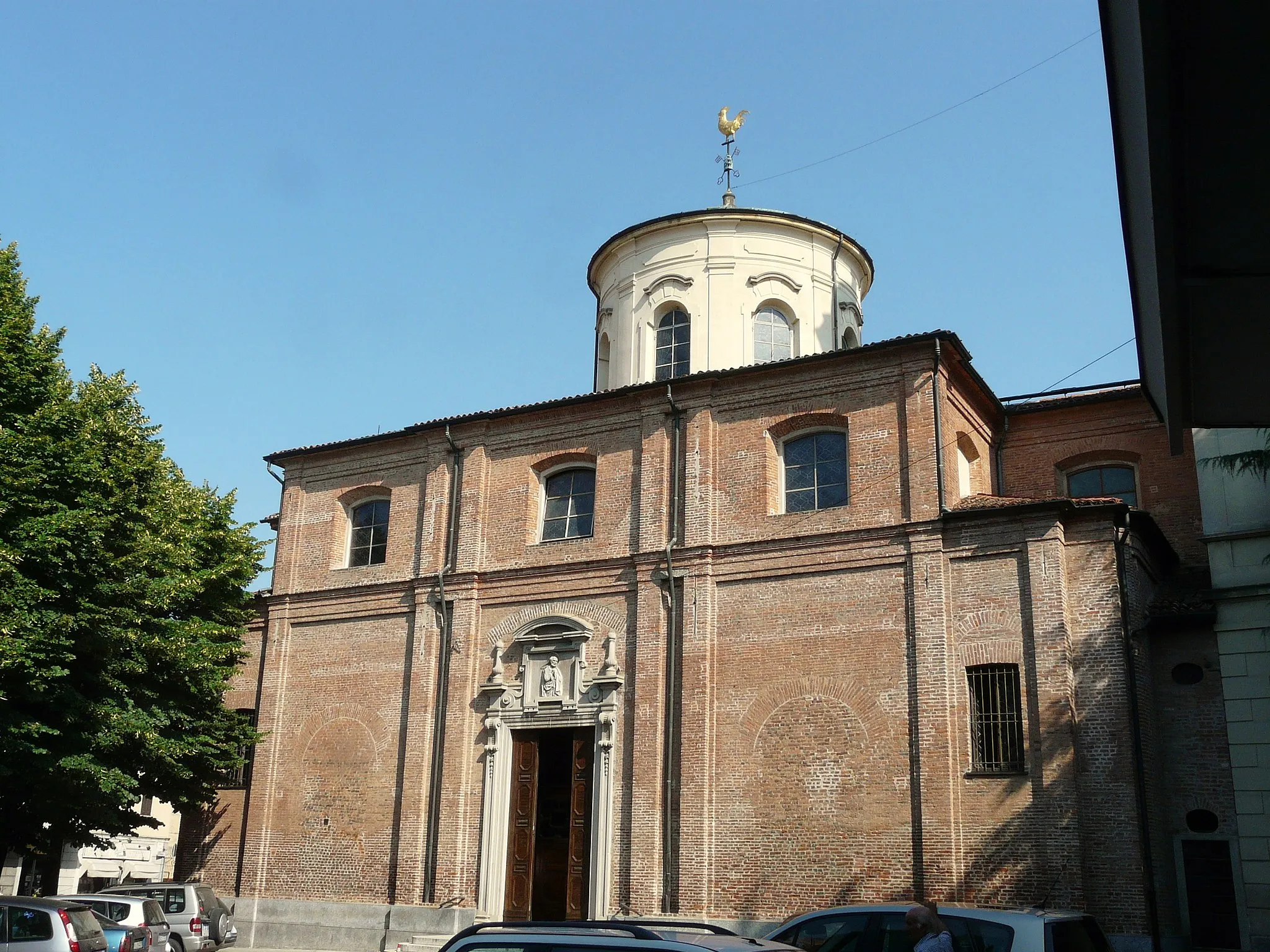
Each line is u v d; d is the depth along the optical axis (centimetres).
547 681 2881
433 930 2805
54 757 2406
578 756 2806
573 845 2748
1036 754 2316
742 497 2784
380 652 3166
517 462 3131
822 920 1487
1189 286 722
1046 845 2250
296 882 3089
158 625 2798
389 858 2962
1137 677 2356
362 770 3089
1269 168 621
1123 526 2417
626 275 3525
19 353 2456
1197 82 573
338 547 3372
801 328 3375
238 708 3381
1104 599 2375
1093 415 2991
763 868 2508
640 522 2880
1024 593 2422
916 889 2342
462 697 2975
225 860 3241
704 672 2677
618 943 870
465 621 3041
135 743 2814
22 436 2323
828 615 2600
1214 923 2309
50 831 2742
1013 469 3039
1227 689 2350
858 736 2492
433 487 3219
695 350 3328
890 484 2619
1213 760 2389
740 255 3391
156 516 2684
